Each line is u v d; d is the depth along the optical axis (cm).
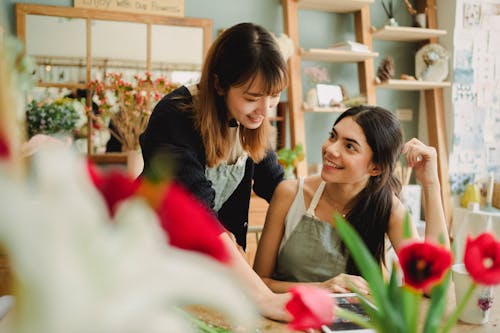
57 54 292
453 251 54
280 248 149
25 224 21
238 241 166
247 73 112
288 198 150
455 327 94
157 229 27
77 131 269
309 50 323
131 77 305
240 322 26
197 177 127
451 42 366
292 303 47
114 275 24
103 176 29
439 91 369
